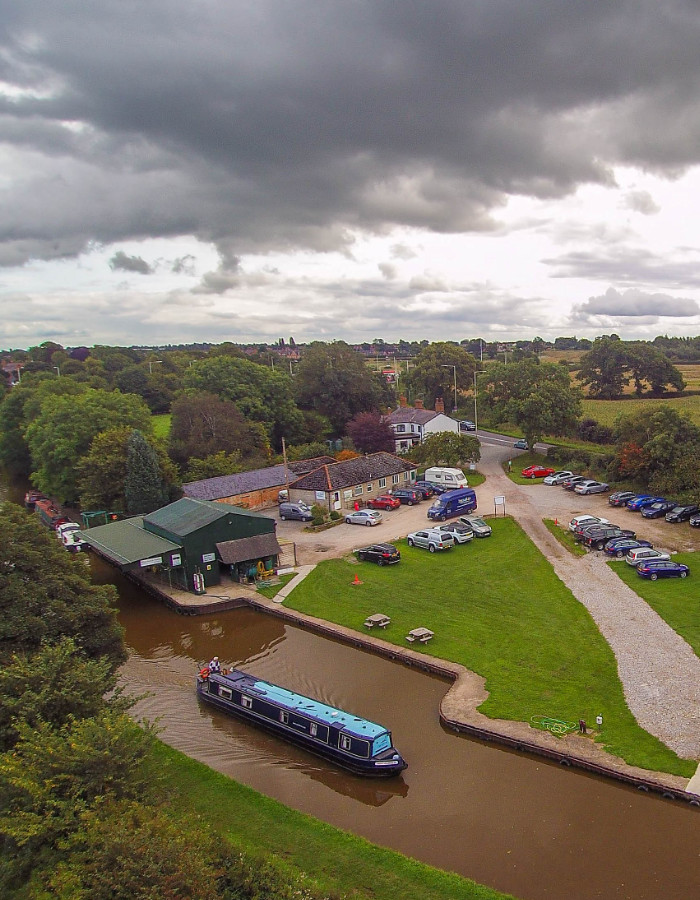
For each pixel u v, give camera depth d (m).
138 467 65.38
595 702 27.84
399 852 20.69
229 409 87.19
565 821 21.70
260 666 35.19
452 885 18.72
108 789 18.17
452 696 29.41
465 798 23.27
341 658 35.47
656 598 38.03
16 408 104.00
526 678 30.36
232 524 47.78
